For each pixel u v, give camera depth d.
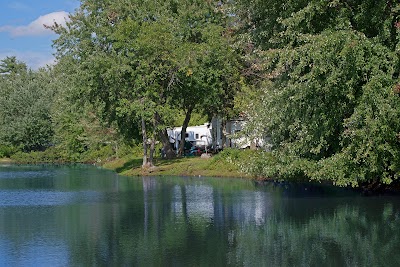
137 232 16.30
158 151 48.72
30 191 28.08
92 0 38.41
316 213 18.91
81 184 31.88
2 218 19.19
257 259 12.91
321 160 19.41
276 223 17.30
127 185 30.55
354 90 18.34
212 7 38.16
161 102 38.28
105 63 35.94
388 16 18.72
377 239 14.80
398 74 18.27
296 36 19.64
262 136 23.36
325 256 13.09
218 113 41.56
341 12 19.36
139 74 36.09
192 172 35.81
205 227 16.86
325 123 19.06
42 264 12.81
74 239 15.50
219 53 36.53
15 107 67.94
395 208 19.44
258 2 22.91
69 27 38.34
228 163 34.47
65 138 61.81
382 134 17.44
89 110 46.50
